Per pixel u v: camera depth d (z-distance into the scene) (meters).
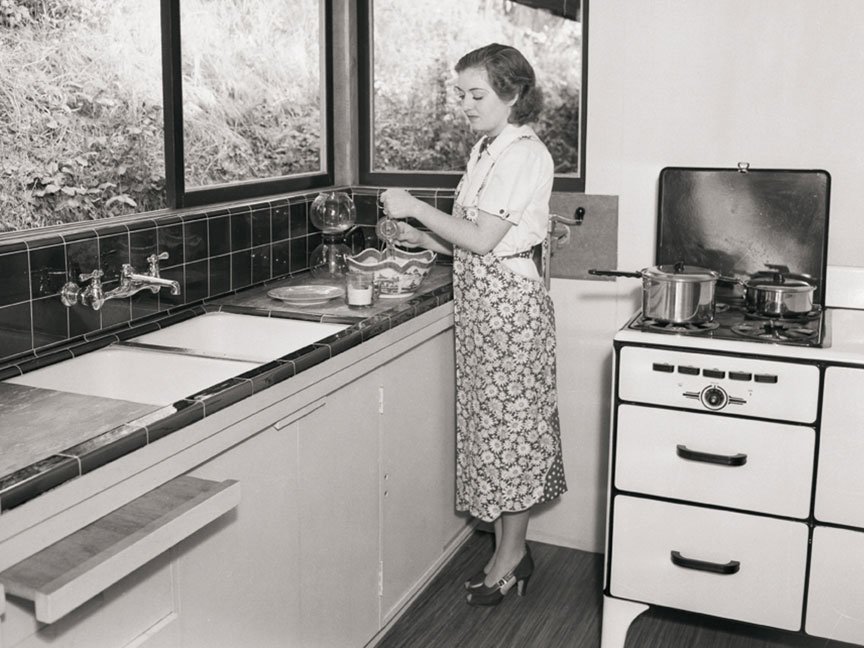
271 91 3.05
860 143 2.72
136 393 2.24
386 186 3.38
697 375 2.39
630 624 2.62
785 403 2.32
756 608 2.44
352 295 2.62
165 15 2.53
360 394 2.43
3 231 2.12
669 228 2.88
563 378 3.19
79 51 2.29
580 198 3.05
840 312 2.71
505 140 2.61
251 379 1.92
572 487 3.25
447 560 3.16
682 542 2.48
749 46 2.79
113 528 1.52
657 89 2.91
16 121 2.13
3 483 1.38
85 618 1.56
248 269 2.85
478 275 2.67
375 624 2.65
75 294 2.17
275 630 2.13
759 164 2.84
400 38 3.29
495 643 2.71
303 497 2.20
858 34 2.68
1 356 2.01
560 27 3.07
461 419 2.88
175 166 2.60
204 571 1.86
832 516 2.32
